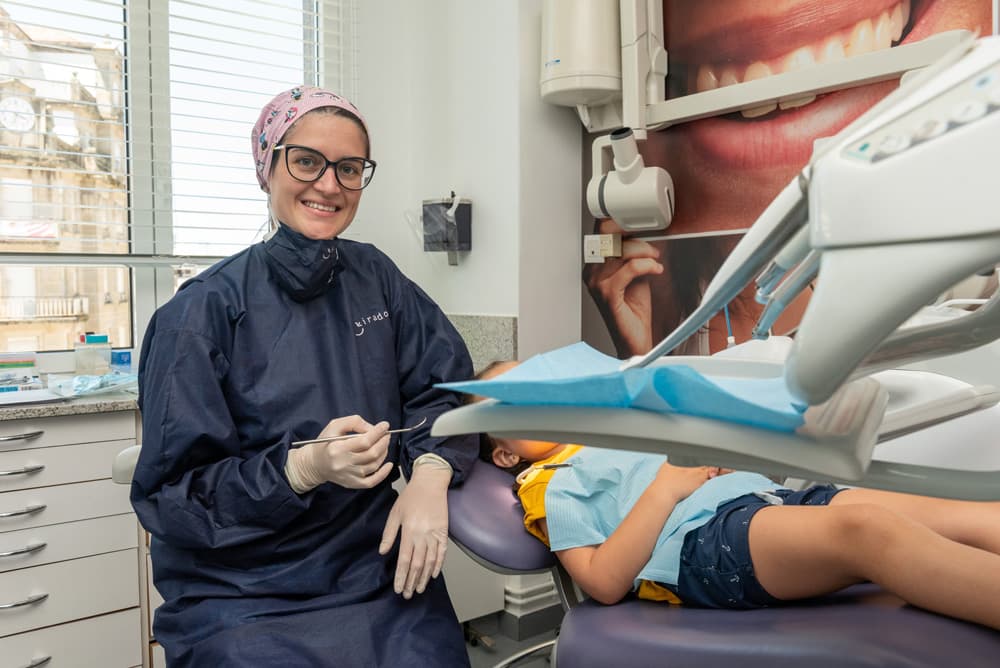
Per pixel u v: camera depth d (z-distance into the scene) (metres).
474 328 2.40
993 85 0.41
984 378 1.26
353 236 2.60
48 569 1.84
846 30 1.76
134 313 2.38
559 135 2.34
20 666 1.81
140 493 1.29
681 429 0.52
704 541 1.18
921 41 1.57
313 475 1.23
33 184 2.15
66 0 2.19
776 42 1.90
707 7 2.04
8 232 2.14
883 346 0.68
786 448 0.50
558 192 2.34
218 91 2.43
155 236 2.35
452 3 2.46
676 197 2.15
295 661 1.14
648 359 0.61
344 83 2.58
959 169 0.39
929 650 0.79
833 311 0.43
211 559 1.29
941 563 0.87
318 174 1.38
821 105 1.81
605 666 1.04
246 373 1.36
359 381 1.44
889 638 0.82
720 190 2.04
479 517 1.35
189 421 1.26
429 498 1.34
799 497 1.29
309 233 1.39
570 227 2.38
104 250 2.29
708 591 1.16
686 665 0.95
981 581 0.84
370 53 2.62
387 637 1.24
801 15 1.84
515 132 2.25
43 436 1.83
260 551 1.28
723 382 0.69
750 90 1.89
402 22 2.68
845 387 0.62
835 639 0.85
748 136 1.96
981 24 1.55
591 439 0.58
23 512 1.79
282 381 1.37
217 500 1.25
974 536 1.05
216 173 2.44
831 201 0.43
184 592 1.28
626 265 2.29
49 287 2.25
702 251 2.09
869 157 0.42
